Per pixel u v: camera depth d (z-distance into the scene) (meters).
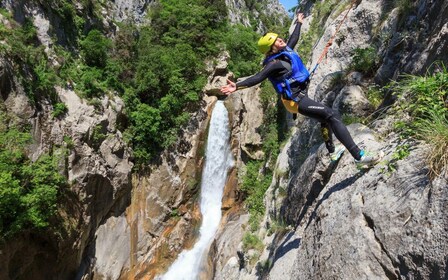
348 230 3.89
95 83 16.83
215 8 24.30
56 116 14.63
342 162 4.94
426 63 5.07
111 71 18.06
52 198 12.56
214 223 16.97
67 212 13.95
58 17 17.09
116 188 16.28
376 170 4.06
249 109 18.56
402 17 7.08
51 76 14.82
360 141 4.86
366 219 3.79
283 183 9.24
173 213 17.28
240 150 17.91
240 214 15.71
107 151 16.20
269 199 10.47
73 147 14.60
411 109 4.51
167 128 18.61
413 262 3.14
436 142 3.46
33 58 14.39
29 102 13.74
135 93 18.64
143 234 16.70
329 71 9.44
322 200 4.75
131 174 17.47
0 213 11.33
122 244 16.11
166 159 18.12
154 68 19.03
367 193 3.96
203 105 19.61
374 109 6.22
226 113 18.97
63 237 13.64
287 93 4.27
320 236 4.39
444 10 5.27
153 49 19.97
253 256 9.00
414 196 3.39
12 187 11.20
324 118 4.30
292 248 5.83
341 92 6.87
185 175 18.06
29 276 13.48
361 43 8.80
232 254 11.91
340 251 3.88
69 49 17.27
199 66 20.38
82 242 14.73
